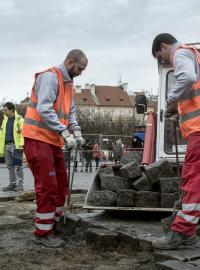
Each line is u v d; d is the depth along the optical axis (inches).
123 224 240.1
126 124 1887.3
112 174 262.5
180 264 173.2
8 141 434.3
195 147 190.5
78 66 220.8
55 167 232.5
